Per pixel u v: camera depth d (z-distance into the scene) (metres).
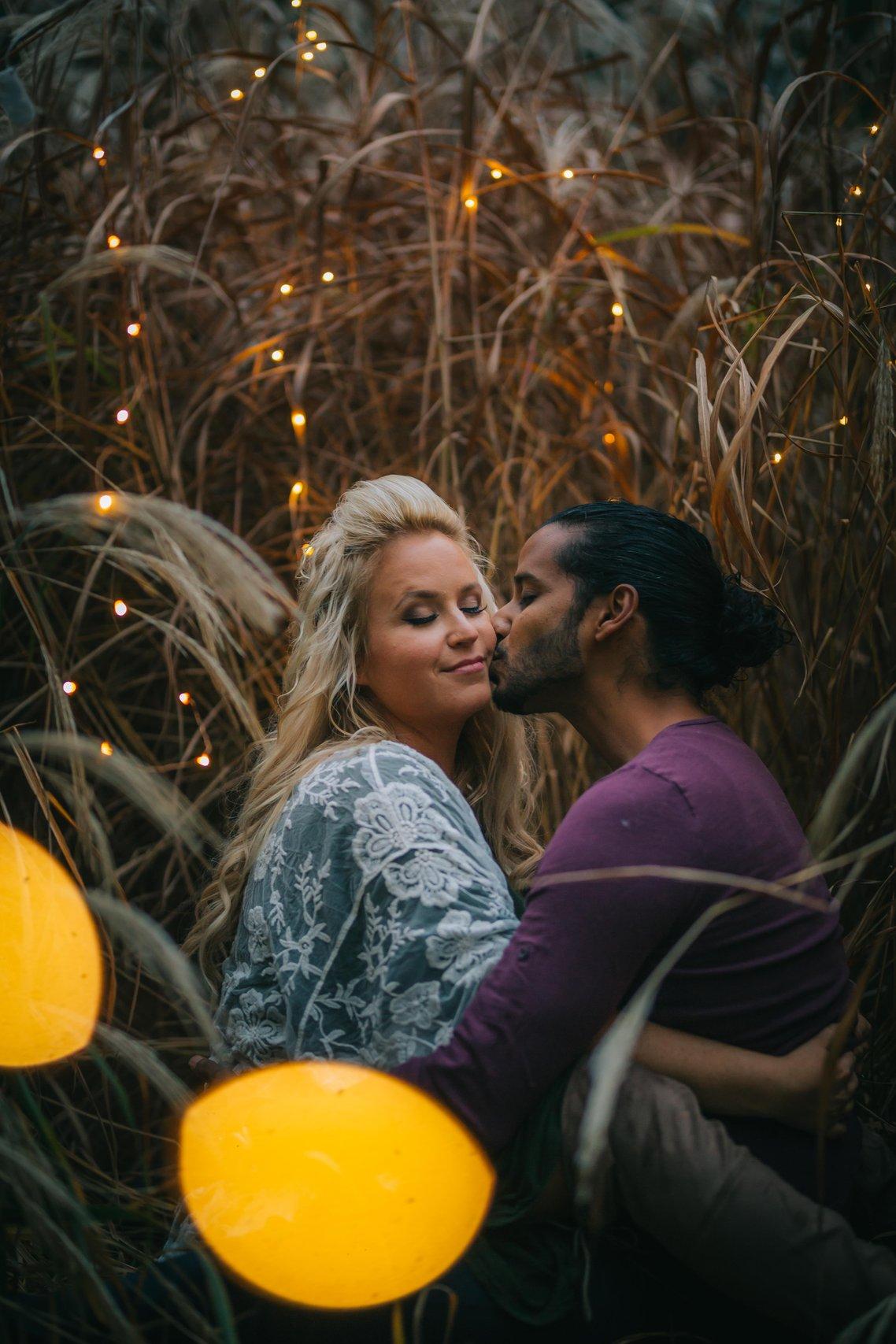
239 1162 1.28
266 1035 1.46
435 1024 1.29
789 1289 1.16
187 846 2.25
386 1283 1.22
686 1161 1.18
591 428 2.35
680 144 3.09
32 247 2.31
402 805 1.39
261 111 2.73
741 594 1.53
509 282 2.43
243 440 2.38
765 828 1.34
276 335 2.43
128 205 2.30
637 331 2.51
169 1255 1.34
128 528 2.04
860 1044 1.37
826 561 1.97
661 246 2.70
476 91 2.87
